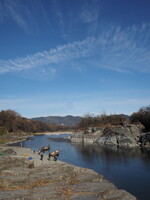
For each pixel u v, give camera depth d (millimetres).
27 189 28312
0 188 28359
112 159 65438
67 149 96875
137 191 35844
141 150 83688
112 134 118562
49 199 24625
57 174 34000
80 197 25391
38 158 63656
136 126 110312
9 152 65250
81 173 36469
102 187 29047
